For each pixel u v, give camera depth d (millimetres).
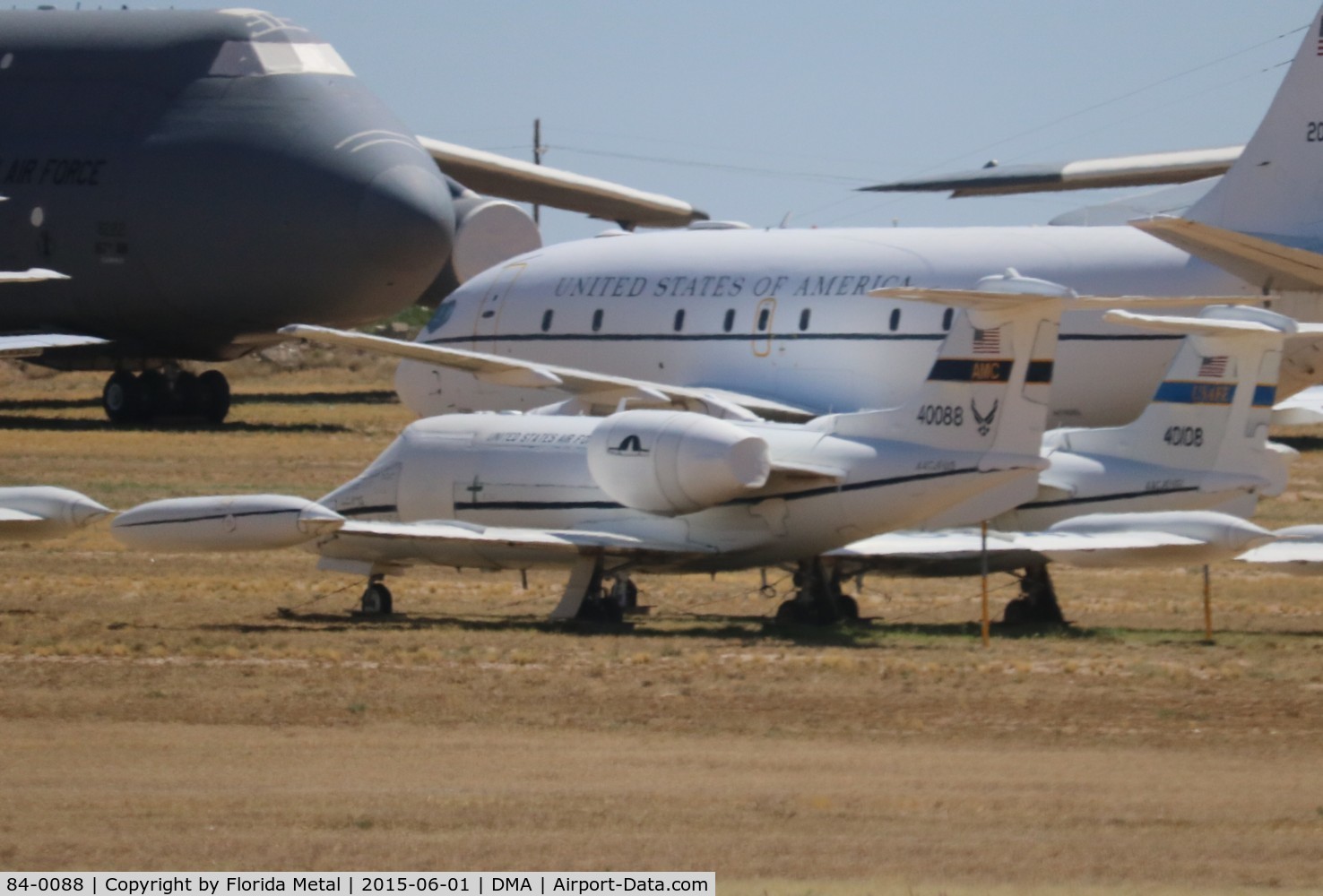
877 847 47688
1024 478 89188
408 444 103062
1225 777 57969
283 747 60500
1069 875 45094
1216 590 115375
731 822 50344
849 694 72375
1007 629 95688
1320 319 128500
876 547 94000
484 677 74688
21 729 62906
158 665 76562
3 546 124500
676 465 89688
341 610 99000
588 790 54344
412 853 46562
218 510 91688
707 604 105125
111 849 46531
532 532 91875
